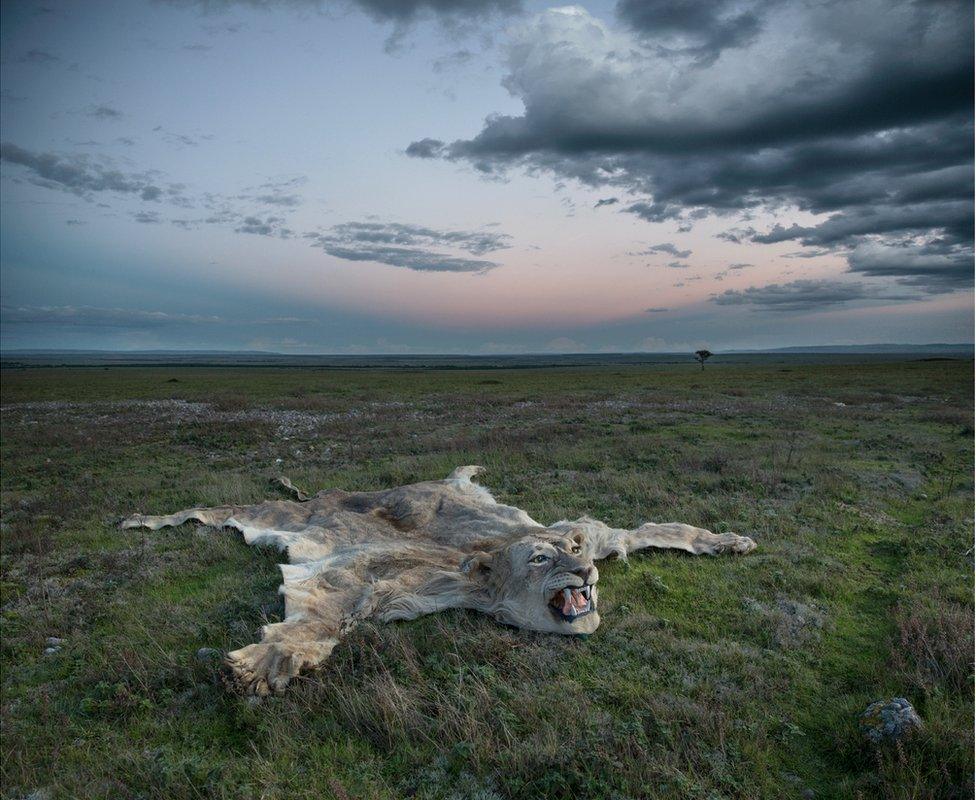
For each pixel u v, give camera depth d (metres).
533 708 5.67
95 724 5.97
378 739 5.50
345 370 112.25
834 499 12.36
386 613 7.50
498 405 35.62
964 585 8.14
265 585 8.92
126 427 27.91
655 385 52.56
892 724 5.13
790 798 4.72
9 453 21.64
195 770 5.12
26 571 10.02
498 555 8.02
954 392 39.62
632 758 4.95
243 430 26.11
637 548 9.46
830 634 7.08
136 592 9.05
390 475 15.78
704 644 6.77
